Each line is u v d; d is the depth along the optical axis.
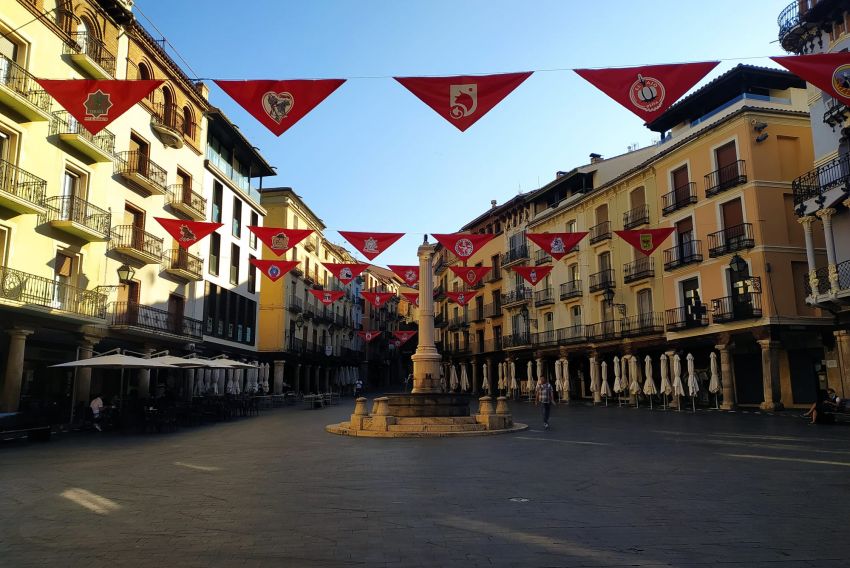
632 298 33.50
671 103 7.38
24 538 5.64
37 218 18.94
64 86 9.13
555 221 41.22
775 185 25.22
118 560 4.90
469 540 5.39
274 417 24.92
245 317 37.25
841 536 5.43
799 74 7.87
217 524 6.12
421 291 19.72
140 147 25.62
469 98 7.65
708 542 5.25
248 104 7.73
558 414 25.34
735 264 25.22
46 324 18.91
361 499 7.36
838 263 19.92
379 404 16.72
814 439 13.81
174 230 18.55
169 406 20.22
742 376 27.66
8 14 17.72
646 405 30.78
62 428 19.28
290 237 17.44
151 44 25.17
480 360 53.22
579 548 5.09
